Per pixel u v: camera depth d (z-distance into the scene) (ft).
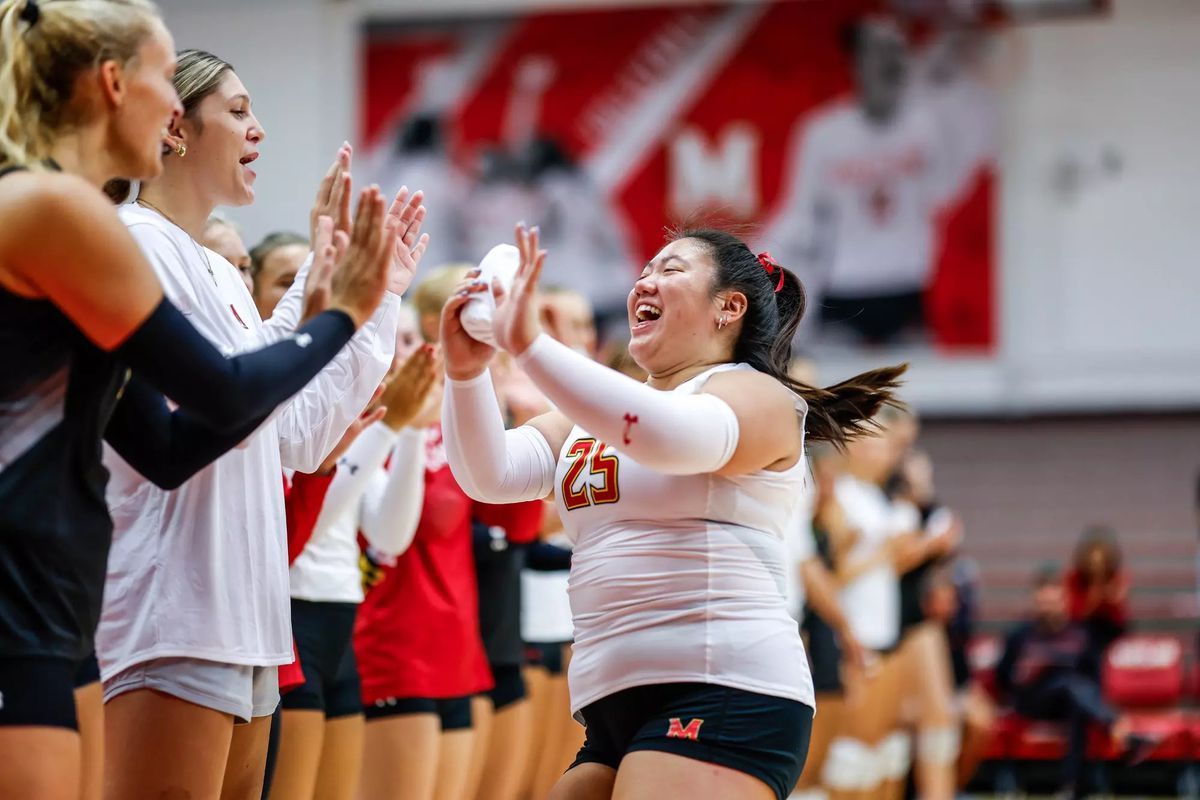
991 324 52.60
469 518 18.67
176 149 11.72
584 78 55.77
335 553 16.30
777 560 11.12
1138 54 52.85
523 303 10.17
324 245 10.65
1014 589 48.34
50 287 8.86
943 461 51.96
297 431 12.12
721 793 10.21
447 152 56.24
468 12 56.59
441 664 17.69
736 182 54.44
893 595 30.37
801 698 10.77
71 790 8.89
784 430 10.93
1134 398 51.70
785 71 54.49
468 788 20.17
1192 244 52.26
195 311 11.33
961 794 36.76
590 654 10.93
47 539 8.97
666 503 10.80
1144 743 34.78
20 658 8.77
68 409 9.19
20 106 9.38
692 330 11.59
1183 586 46.60
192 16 57.47
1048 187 52.95
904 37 53.78
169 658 10.89
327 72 56.90
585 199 55.31
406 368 15.56
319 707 15.84
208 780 10.98
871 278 53.31
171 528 11.03
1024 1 53.36
